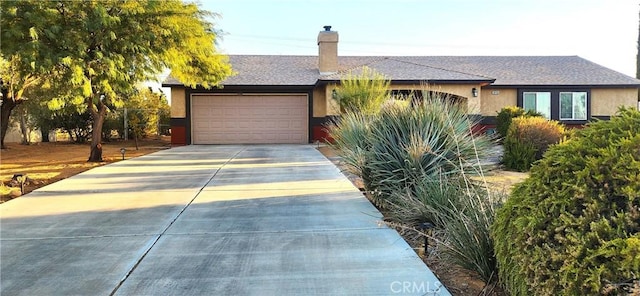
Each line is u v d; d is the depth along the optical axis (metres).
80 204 5.99
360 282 3.23
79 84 9.60
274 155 12.97
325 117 18.20
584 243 2.12
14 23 8.79
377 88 13.65
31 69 9.77
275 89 18.92
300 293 3.05
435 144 5.97
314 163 10.73
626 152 2.28
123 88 10.64
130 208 5.73
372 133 6.65
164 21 10.52
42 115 19.66
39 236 4.46
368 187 6.49
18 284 3.22
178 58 11.59
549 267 2.24
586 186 2.27
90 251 3.97
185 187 7.30
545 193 2.42
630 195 2.15
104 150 16.77
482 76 17.89
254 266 3.57
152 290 3.11
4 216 5.32
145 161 11.40
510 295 2.75
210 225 4.85
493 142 6.51
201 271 3.46
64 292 3.08
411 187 5.74
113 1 9.82
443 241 3.96
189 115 18.91
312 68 21.12
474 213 3.66
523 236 2.45
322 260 3.70
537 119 10.58
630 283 1.95
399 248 4.00
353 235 4.42
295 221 5.00
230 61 21.67
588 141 2.46
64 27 9.26
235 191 6.91
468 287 3.31
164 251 3.96
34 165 11.48
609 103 19.55
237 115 19.16
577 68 21.06
